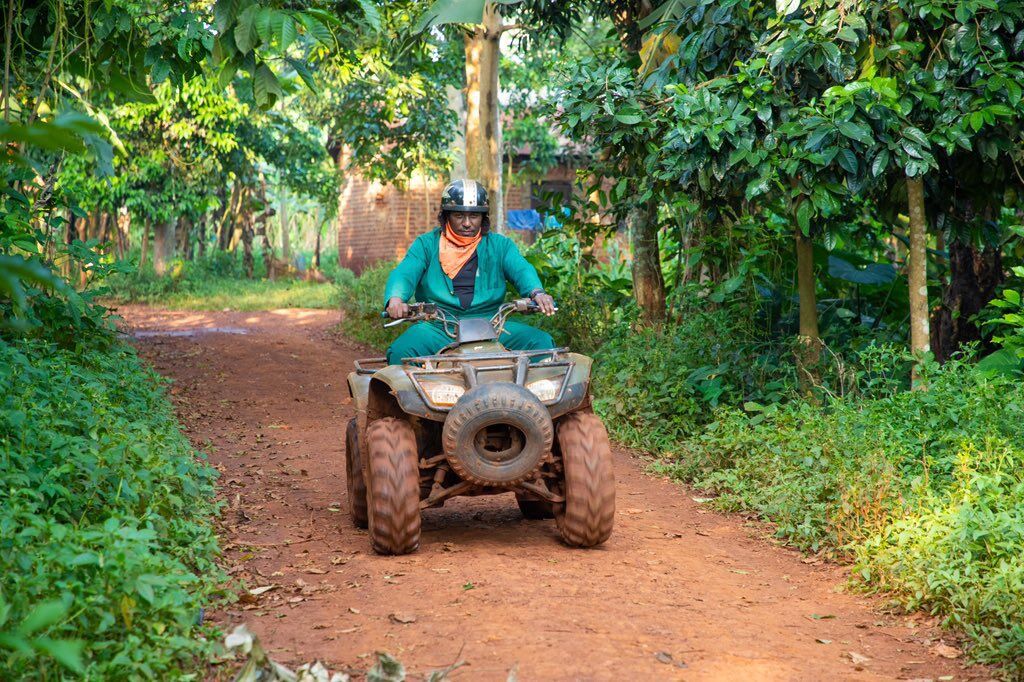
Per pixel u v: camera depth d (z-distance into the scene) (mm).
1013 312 9586
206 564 5109
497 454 5492
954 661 4383
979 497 5543
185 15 8492
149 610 3746
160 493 5492
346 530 6496
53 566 3650
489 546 5914
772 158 8109
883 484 6199
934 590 4977
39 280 1978
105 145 9305
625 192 11344
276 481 8242
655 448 9664
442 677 3611
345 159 37031
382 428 5730
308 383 14273
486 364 5902
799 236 9570
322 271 40812
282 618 4621
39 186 8844
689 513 7387
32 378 6023
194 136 27094
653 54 10648
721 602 5059
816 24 7941
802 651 4379
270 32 6719
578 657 4012
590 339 12922
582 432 5832
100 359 8508
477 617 4500
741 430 8391
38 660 3236
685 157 8414
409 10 15539
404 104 23047
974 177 9164
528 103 29047
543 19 13672
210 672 3916
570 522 5781
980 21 7992
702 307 11297
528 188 34188
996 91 7957
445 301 6410
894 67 8367
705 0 8820
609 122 9305
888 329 11188
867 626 4879
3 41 9023
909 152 7723
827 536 6328
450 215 6461
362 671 3912
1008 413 6934
